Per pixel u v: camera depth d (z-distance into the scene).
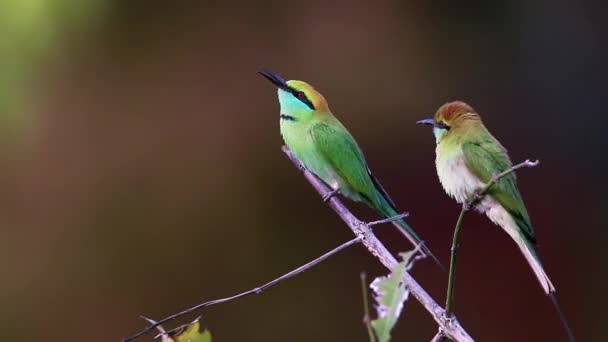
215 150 11.62
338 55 11.88
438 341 4.31
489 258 11.48
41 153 11.03
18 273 11.09
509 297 11.49
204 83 11.73
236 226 11.49
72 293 11.16
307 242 11.52
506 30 12.16
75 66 10.91
